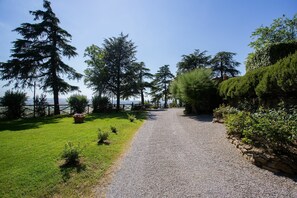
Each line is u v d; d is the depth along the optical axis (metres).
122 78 24.12
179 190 3.30
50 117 15.02
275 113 5.55
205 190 3.28
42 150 5.34
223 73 32.28
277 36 18.80
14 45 16.91
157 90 40.19
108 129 8.65
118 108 22.77
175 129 9.00
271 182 3.49
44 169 4.03
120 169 4.29
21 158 4.69
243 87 9.08
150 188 3.40
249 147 4.69
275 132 4.16
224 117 9.43
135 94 25.12
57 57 17.97
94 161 4.61
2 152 5.17
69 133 7.78
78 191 3.34
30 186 3.38
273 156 4.00
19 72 16.75
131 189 3.39
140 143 6.52
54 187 3.39
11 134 7.73
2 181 3.53
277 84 6.20
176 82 18.12
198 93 14.93
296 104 6.14
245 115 5.91
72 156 4.39
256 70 8.24
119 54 23.84
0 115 14.50
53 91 18.08
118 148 5.83
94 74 23.38
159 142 6.60
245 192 3.17
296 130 4.07
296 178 3.60
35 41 17.75
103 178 3.85
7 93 14.92
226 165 4.35
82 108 18.05
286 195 3.05
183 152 5.41
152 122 11.63
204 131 8.14
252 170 4.04
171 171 4.11
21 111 15.24
